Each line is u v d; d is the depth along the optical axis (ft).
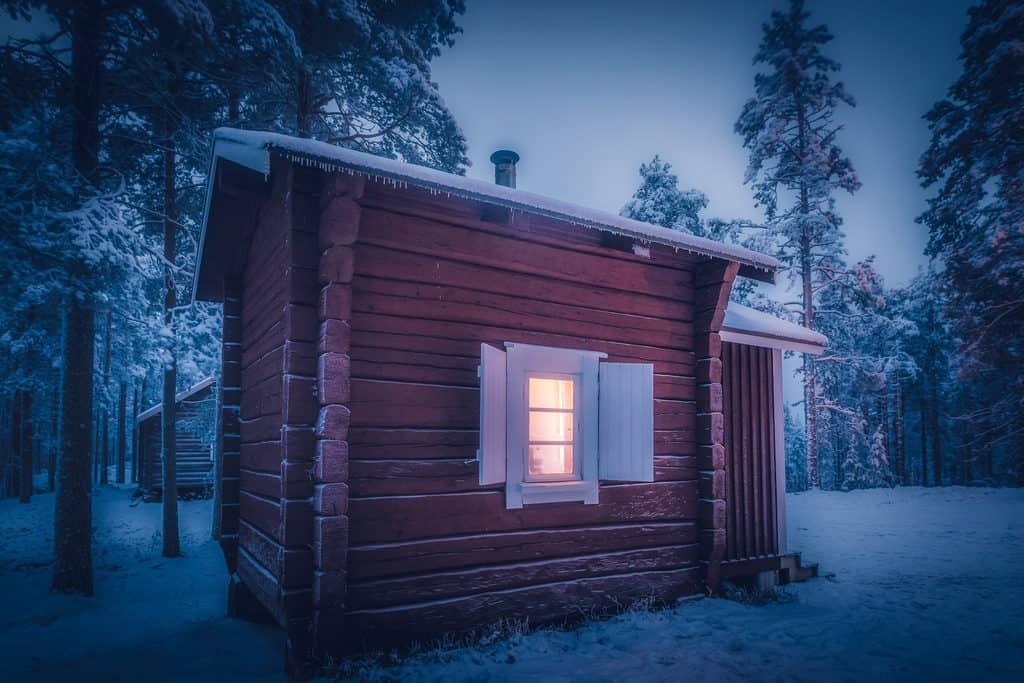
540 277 19.30
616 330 20.83
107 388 74.02
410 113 40.96
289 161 15.42
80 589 27.30
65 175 26.76
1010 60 55.72
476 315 17.88
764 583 23.99
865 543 35.58
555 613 18.29
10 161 26.00
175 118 33.76
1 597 26.86
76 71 28.63
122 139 35.12
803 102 76.69
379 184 16.22
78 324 28.35
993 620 19.42
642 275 21.58
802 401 78.89
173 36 26.11
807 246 75.10
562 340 19.53
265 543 17.99
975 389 91.86
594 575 19.29
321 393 14.87
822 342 27.12
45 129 26.96
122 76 31.42
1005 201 58.65
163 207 40.37
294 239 15.53
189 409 67.10
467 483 17.17
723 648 16.69
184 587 29.35
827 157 74.64
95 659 17.21
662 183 84.94
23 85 28.14
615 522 20.08
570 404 20.27
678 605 20.74
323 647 14.42
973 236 61.36
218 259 24.80
